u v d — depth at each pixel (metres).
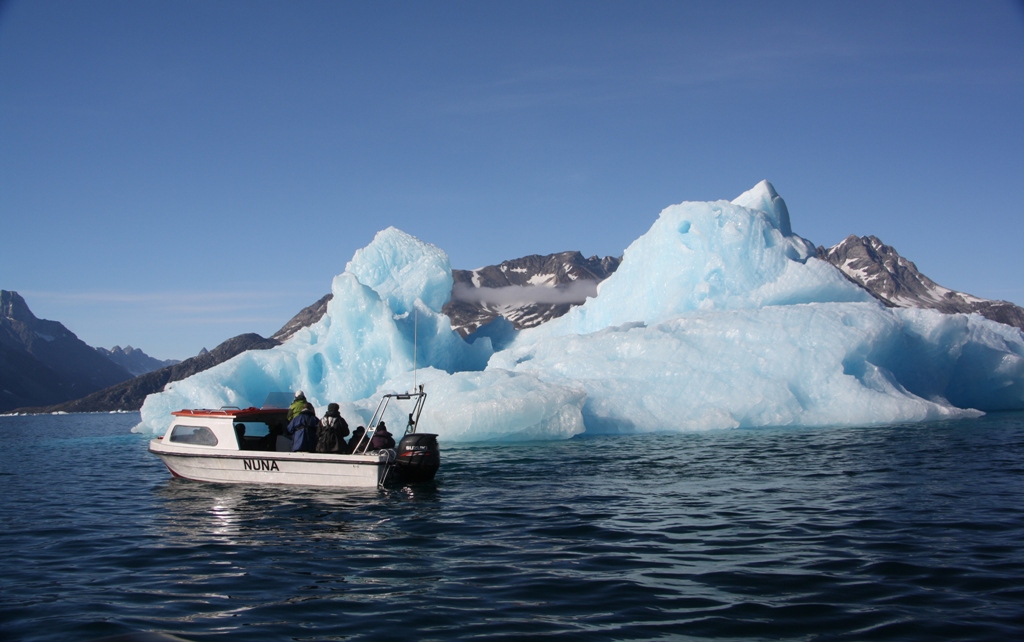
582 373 34.25
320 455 17.33
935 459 19.72
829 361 32.81
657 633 7.49
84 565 10.99
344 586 9.50
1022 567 9.48
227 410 19.78
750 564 9.90
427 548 11.39
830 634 7.38
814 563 9.87
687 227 43.69
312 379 41.78
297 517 14.12
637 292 45.28
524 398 28.92
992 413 36.50
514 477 18.70
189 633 7.87
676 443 26.09
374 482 16.89
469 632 7.66
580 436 30.20
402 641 7.48
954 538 11.05
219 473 18.66
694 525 12.41
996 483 15.82
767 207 46.56
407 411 30.58
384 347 40.94
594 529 12.32
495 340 53.38
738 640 7.26
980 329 39.94
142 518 14.75
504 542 11.61
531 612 8.23
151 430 45.59
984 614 7.84
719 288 40.94
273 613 8.48
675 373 32.94
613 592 8.84
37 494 19.08
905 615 7.86
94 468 26.03
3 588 9.77
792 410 31.44
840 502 14.10
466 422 28.78
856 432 27.94
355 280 41.78
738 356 33.34
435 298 48.31
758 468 19.06
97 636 7.82
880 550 10.45
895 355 35.78
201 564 10.87
